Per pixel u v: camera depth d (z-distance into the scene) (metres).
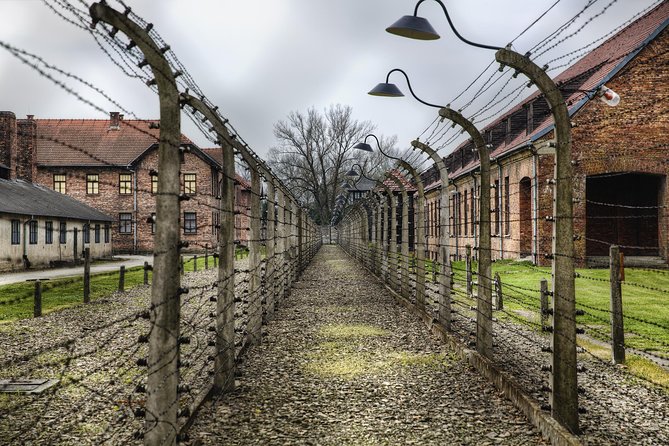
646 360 8.16
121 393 6.53
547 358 8.27
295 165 70.38
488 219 7.81
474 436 5.25
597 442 5.03
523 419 5.70
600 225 25.00
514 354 8.55
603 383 6.92
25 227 29.19
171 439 4.08
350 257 40.34
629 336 9.99
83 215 36.66
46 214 30.80
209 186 47.00
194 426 5.48
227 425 5.54
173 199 4.02
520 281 17.61
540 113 23.80
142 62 3.93
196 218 46.84
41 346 9.46
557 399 5.23
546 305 10.37
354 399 6.39
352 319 12.23
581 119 21.08
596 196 25.16
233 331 6.76
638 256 23.80
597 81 21.44
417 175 12.56
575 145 21.14
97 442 5.02
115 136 50.41
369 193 24.00
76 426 5.44
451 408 6.06
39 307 12.73
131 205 47.62
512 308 13.25
